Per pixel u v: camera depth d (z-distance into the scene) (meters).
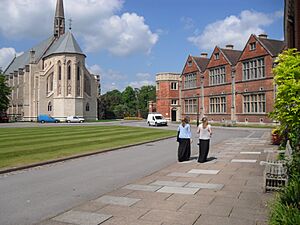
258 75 47.09
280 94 10.13
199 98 61.22
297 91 9.89
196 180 9.89
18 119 93.12
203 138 13.59
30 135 29.94
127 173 11.51
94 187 9.26
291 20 19.02
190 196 7.94
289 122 10.24
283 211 5.04
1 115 83.38
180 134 14.22
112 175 11.12
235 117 51.56
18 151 17.50
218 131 37.78
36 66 91.31
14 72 101.94
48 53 90.38
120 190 8.70
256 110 47.53
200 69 61.44
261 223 5.94
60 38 91.06
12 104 102.44
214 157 15.12
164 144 22.80
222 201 7.44
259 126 44.66
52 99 83.62
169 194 8.17
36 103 87.94
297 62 10.25
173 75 74.69
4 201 7.80
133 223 6.04
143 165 13.38
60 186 9.43
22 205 7.44
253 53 47.91
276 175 8.15
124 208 7.02
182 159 14.11
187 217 6.34
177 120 74.25
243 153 16.56
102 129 40.78
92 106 87.25
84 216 6.51
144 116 117.25
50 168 12.77
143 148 20.20
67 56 82.31
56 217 6.49
